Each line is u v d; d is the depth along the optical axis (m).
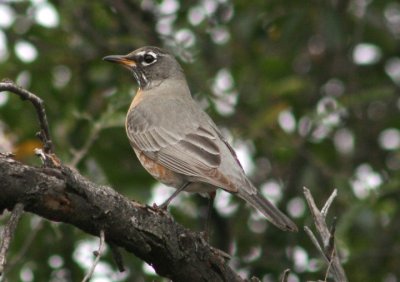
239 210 14.20
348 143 15.01
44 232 12.22
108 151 13.11
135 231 7.04
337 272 7.52
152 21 15.28
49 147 6.84
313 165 14.16
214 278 7.61
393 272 13.26
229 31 14.85
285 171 14.64
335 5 14.47
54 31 14.56
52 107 13.43
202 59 14.92
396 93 14.96
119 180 12.77
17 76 13.92
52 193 6.58
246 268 12.84
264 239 13.57
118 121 11.91
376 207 12.59
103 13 15.02
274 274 12.70
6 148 12.71
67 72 14.90
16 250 12.16
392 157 14.80
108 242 7.09
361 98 13.75
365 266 13.12
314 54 15.67
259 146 14.51
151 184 12.91
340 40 14.12
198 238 7.46
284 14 14.52
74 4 14.16
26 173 6.48
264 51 15.46
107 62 14.45
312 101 15.02
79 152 11.88
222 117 14.48
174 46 14.85
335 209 13.59
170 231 7.24
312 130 14.40
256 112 14.55
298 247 13.32
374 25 14.55
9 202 6.52
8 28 14.49
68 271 12.35
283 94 14.20
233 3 14.85
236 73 14.80
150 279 12.23
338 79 15.55
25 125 13.12
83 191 6.70
